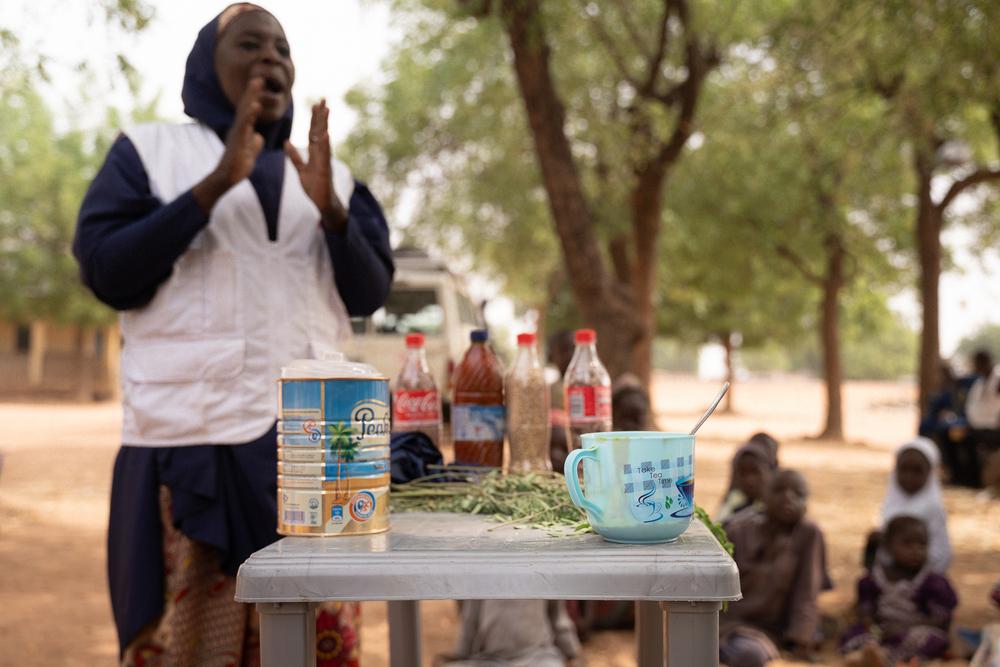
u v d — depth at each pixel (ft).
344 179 8.01
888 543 15.83
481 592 4.30
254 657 7.27
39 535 26.63
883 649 14.78
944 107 23.68
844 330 83.51
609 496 4.63
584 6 33.88
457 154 58.08
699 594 4.28
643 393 17.56
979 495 34.12
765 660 14.19
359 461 5.00
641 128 37.83
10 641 16.12
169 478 6.93
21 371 111.86
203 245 7.11
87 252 6.82
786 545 15.44
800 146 46.16
